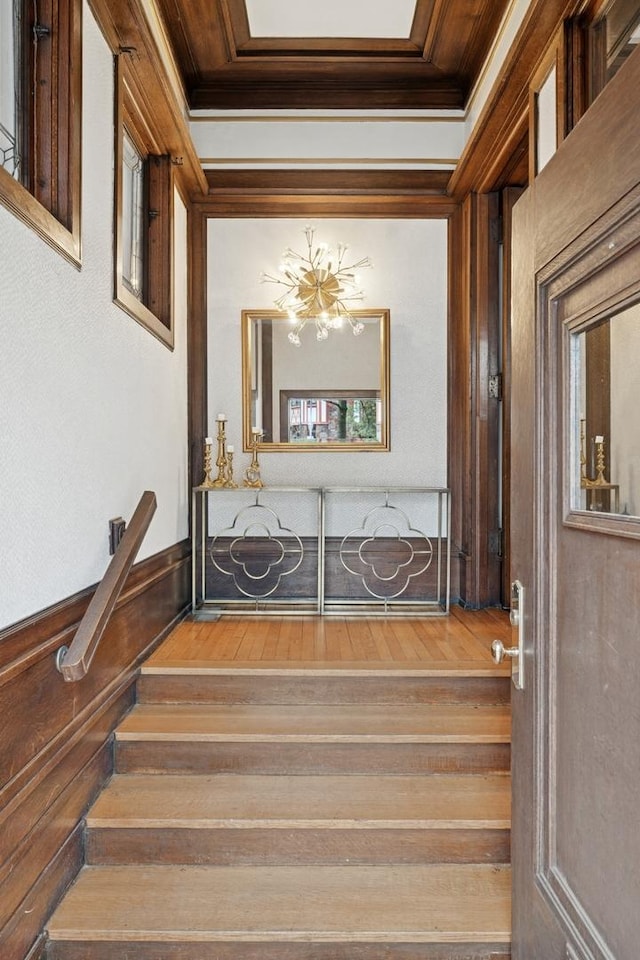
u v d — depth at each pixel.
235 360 3.63
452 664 2.51
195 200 3.55
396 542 3.62
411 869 1.89
